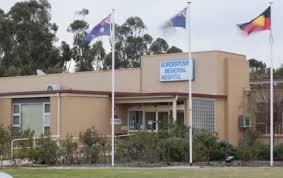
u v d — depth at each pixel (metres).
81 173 18.27
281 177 16.84
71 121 31.45
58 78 40.31
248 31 23.89
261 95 36.59
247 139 30.28
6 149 24.02
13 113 33.62
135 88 36.75
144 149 24.95
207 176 17.06
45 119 32.22
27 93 32.88
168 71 35.19
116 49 69.56
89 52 68.19
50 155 23.98
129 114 34.16
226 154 26.77
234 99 34.69
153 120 33.28
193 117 32.03
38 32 67.88
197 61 34.44
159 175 17.41
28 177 16.98
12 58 66.69
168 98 31.67
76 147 24.66
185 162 24.59
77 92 31.77
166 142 25.25
